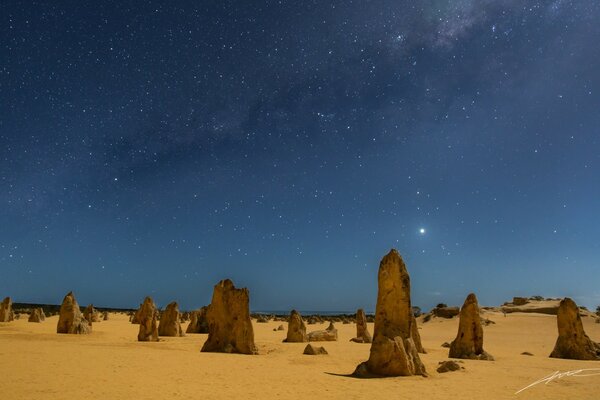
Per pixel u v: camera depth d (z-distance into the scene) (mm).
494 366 21219
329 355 24312
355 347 30406
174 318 38219
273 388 13617
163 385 13383
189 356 21516
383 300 17625
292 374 16688
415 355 17203
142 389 12609
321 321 84688
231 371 16969
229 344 24406
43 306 123188
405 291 17562
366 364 17047
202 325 44469
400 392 13586
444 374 17828
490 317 69000
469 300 25469
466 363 22109
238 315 24641
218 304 25219
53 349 22328
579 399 13641
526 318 67312
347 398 12438
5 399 10852
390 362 16703
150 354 21797
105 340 29906
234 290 25188
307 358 22562
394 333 17172
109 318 76750
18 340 27094
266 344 31234
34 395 11352
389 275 17734
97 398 11250
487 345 38469
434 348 32469
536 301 85375
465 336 25125
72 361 17969
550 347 36719
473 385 15484
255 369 17766
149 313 31016
